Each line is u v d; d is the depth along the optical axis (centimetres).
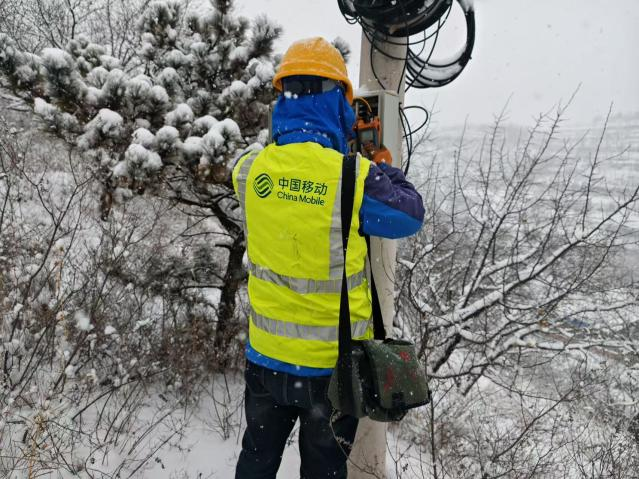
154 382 347
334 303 152
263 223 156
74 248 355
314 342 153
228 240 475
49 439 238
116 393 309
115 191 329
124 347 329
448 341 488
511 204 452
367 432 230
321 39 161
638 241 464
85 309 311
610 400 507
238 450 283
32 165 384
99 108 334
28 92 329
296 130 156
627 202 399
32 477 204
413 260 416
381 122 218
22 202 386
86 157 331
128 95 331
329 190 146
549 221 499
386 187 150
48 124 315
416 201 156
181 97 395
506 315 459
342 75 158
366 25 233
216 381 388
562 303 503
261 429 174
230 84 411
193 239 443
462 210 488
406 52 241
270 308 157
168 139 321
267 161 157
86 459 231
